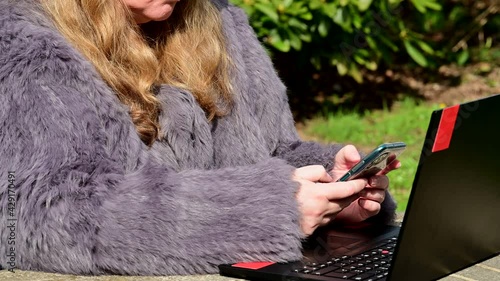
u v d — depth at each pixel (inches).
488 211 64.4
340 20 179.9
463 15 238.8
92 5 71.2
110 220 60.8
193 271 62.1
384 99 217.8
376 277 59.9
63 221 60.4
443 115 53.6
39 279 61.0
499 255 69.4
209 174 64.6
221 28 83.4
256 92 85.2
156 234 61.1
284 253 62.7
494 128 60.3
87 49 69.1
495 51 243.8
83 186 61.3
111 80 69.6
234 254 62.2
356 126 196.9
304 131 198.5
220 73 80.5
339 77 225.9
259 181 64.3
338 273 60.8
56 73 63.5
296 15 174.6
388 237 73.0
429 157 53.5
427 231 56.8
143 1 73.1
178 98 73.6
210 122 78.9
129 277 61.4
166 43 78.4
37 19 67.3
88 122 63.0
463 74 233.0
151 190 62.1
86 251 60.7
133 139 66.4
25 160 61.5
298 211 63.6
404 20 218.1
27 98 62.3
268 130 85.9
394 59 237.3
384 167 71.7
